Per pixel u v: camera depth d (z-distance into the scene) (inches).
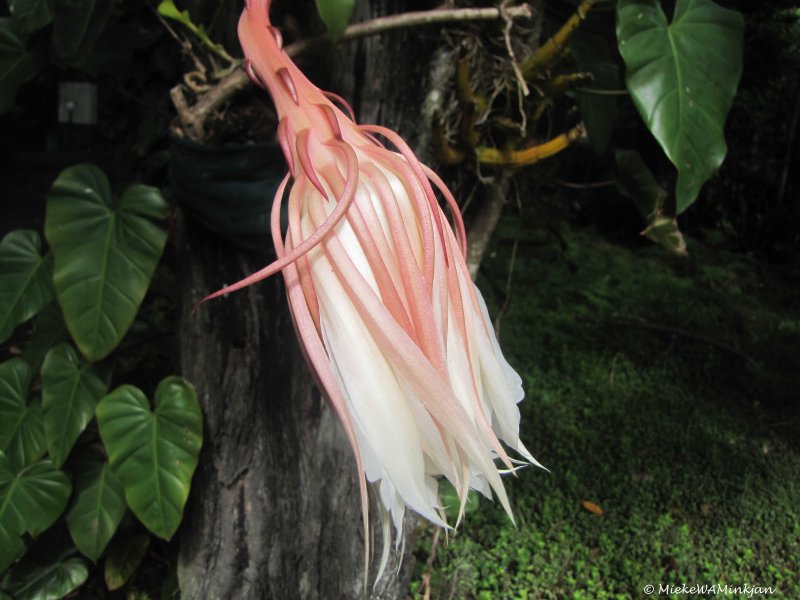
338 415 7.0
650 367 58.8
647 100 17.9
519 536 37.9
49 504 27.1
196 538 26.4
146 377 33.9
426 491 7.0
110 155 44.8
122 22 27.5
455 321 7.8
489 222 25.5
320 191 7.3
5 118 74.0
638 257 90.7
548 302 70.1
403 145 8.1
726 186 97.3
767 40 87.0
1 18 26.6
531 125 22.4
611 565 36.9
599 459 45.2
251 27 8.6
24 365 28.8
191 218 22.7
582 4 18.7
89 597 31.9
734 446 47.8
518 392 8.7
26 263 28.4
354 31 18.5
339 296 7.2
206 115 18.9
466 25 21.0
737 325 69.6
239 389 24.6
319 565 26.2
